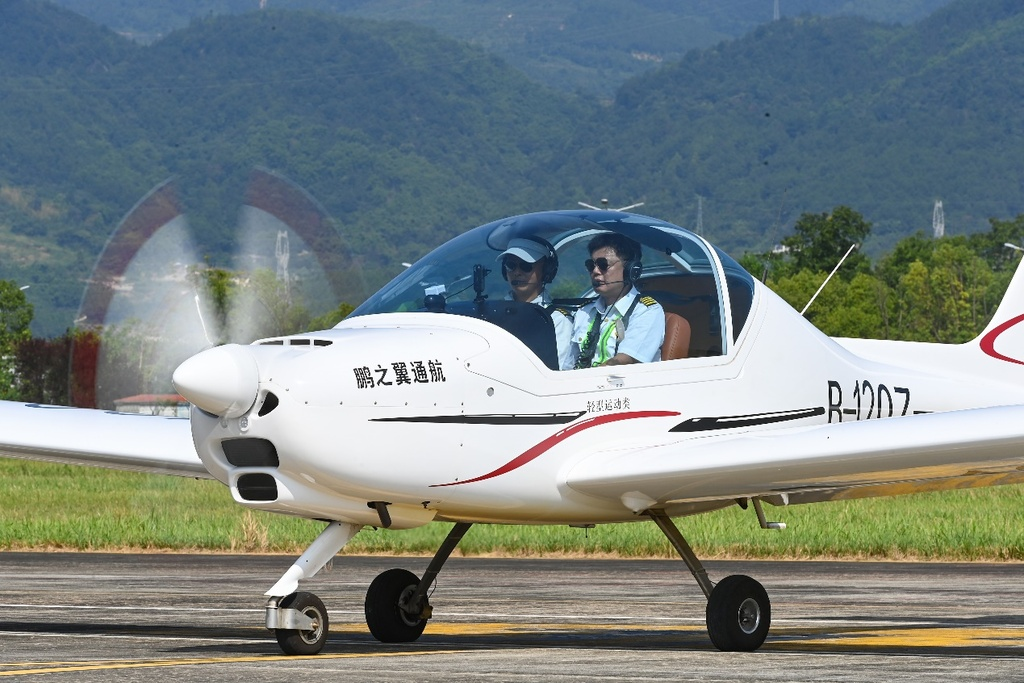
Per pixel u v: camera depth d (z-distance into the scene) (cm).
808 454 2248
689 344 2500
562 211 2506
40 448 2583
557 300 2400
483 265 2398
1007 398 3017
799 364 2636
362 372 2177
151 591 3547
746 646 2375
